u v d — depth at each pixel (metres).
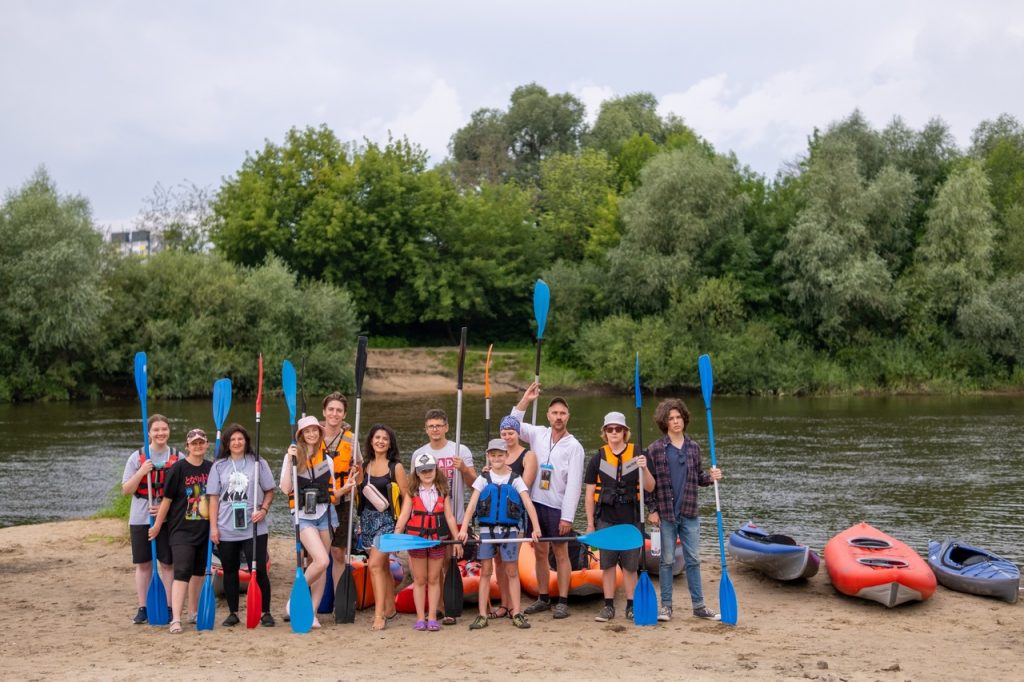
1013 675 6.36
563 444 7.75
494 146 67.19
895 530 13.57
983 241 37.75
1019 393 36.78
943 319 38.66
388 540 7.21
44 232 33.19
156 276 36.94
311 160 45.69
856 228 37.34
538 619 7.80
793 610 8.37
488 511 7.46
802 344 38.91
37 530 12.42
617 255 40.16
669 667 6.38
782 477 18.36
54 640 7.21
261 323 37.38
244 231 43.38
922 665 6.60
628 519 7.57
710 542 12.62
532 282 48.00
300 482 7.70
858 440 23.94
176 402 34.88
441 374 42.03
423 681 5.95
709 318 37.75
